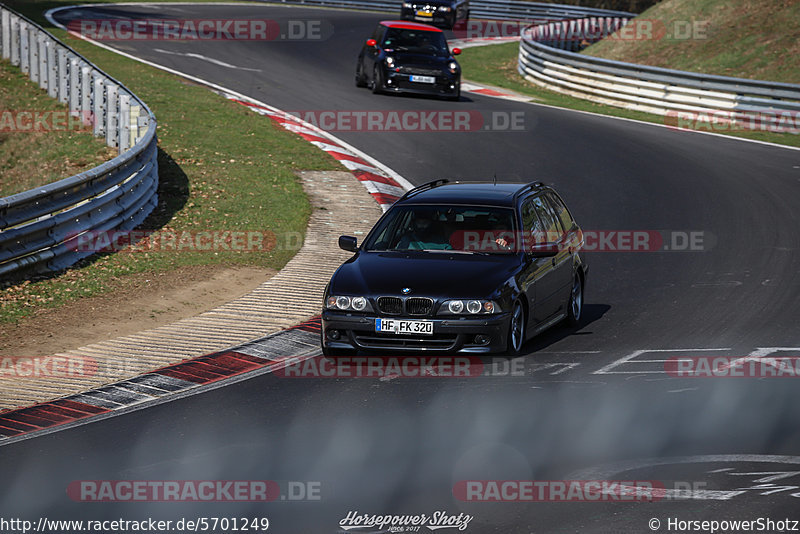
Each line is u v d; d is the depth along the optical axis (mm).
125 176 54000
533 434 27766
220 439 28062
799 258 51625
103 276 47250
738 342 37719
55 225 47188
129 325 40938
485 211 38812
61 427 29672
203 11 163125
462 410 30094
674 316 42031
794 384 32125
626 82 102562
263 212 59906
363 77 101562
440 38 100375
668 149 81000
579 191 67375
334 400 31453
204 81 99438
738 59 115812
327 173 69938
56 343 38438
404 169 72562
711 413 29328
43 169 69812
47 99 86812
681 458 25641
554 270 39062
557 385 32594
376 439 27656
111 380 34312
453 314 34531
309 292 45875
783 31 117625
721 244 54969
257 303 44062
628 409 29859
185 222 57406
